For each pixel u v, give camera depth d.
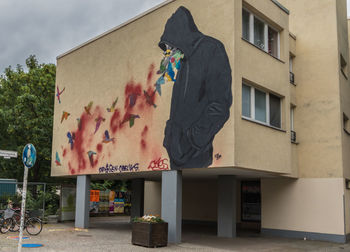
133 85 15.28
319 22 16.88
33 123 23.05
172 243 12.88
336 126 15.65
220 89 12.28
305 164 16.11
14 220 14.41
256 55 13.32
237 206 20.78
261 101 13.77
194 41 13.31
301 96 16.88
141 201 20.77
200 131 12.58
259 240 14.66
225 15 12.56
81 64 18.23
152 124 14.23
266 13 14.18
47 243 11.91
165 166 13.48
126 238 13.90
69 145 18.25
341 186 15.01
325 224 15.04
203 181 21.03
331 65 16.25
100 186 31.34
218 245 12.93
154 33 14.78
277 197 16.39
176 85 13.61
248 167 12.20
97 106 16.91
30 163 8.66
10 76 26.42
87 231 16.06
